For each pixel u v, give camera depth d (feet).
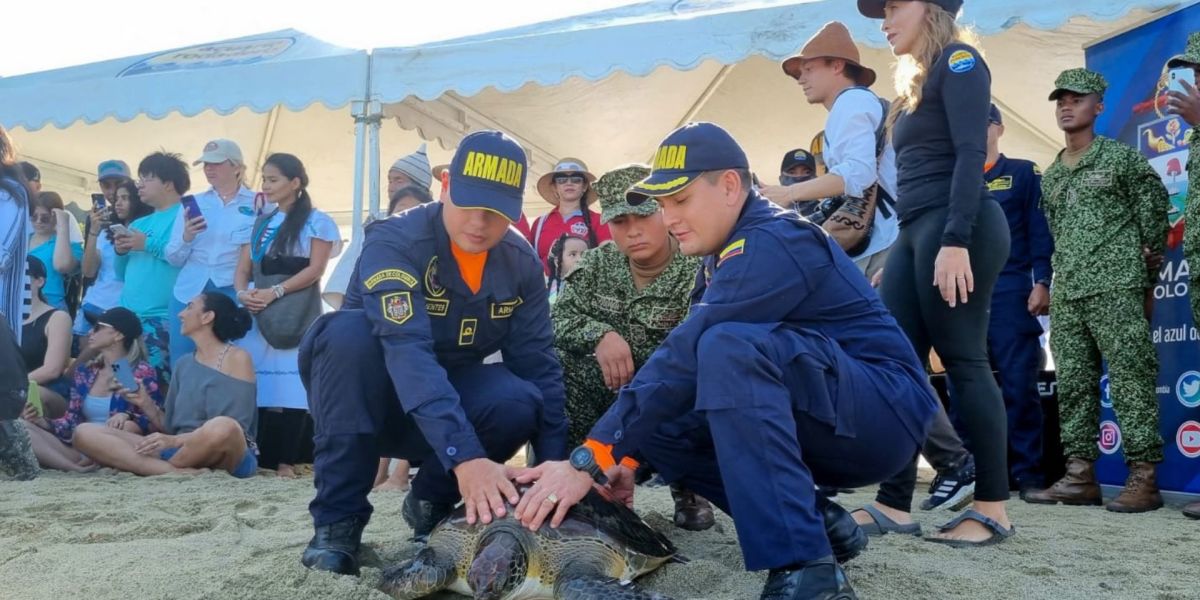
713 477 9.11
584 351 12.54
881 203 14.23
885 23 11.18
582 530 8.24
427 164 20.26
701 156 8.07
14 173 18.56
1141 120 16.55
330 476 9.16
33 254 22.06
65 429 19.80
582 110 26.23
